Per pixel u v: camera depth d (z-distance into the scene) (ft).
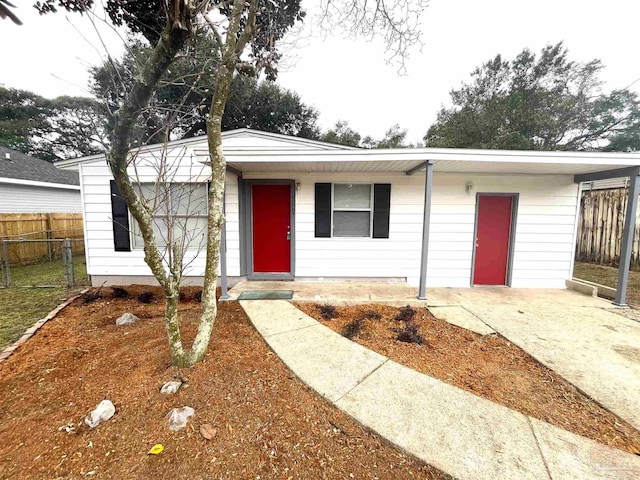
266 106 49.60
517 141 50.60
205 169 19.11
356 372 8.99
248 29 9.14
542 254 20.08
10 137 64.28
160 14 9.45
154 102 10.40
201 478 5.27
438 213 19.95
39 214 30.83
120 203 19.53
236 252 19.97
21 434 6.42
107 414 6.78
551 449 6.11
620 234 26.81
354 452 5.99
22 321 13.83
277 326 12.48
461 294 18.33
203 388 7.64
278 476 5.35
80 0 7.12
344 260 20.45
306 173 19.93
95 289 18.89
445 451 5.98
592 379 8.93
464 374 9.16
